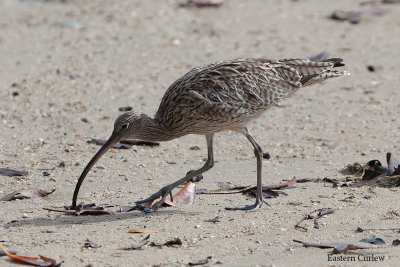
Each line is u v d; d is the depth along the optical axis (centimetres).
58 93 1706
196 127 1132
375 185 1181
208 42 2119
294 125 1538
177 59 1962
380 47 2075
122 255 900
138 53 2009
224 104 1110
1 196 1163
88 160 1340
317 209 1070
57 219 1052
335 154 1359
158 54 2003
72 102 1656
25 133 1488
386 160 1301
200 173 1154
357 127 1509
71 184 1220
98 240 955
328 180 1209
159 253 907
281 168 1291
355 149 1380
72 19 2358
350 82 1805
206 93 1110
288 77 1176
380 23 2328
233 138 1480
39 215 1070
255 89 1140
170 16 2394
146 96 1698
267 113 1616
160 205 1093
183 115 1119
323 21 2352
